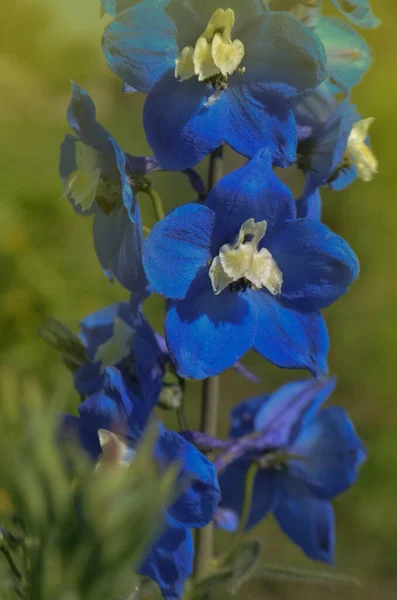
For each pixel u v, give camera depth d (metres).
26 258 0.65
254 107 0.29
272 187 0.28
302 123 0.31
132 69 0.29
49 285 0.64
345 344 0.83
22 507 0.19
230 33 0.29
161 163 0.29
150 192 0.30
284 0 0.31
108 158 0.30
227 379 0.82
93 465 0.28
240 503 0.34
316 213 0.32
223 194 0.28
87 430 0.28
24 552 0.21
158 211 0.30
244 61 0.29
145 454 0.19
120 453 0.27
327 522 0.34
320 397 0.34
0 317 0.63
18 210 0.67
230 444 0.32
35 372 0.60
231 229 0.29
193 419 0.75
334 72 0.32
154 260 0.28
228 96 0.29
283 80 0.29
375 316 0.83
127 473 0.19
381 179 0.87
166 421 0.62
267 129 0.29
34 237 0.67
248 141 0.29
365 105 0.89
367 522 0.71
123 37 0.28
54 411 0.19
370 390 0.80
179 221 0.28
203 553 0.32
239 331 0.29
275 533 0.70
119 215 0.30
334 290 0.29
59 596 0.18
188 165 0.29
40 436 0.18
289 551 0.69
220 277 0.29
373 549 0.70
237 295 0.29
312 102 0.31
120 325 0.31
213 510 0.27
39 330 0.33
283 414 0.34
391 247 0.85
